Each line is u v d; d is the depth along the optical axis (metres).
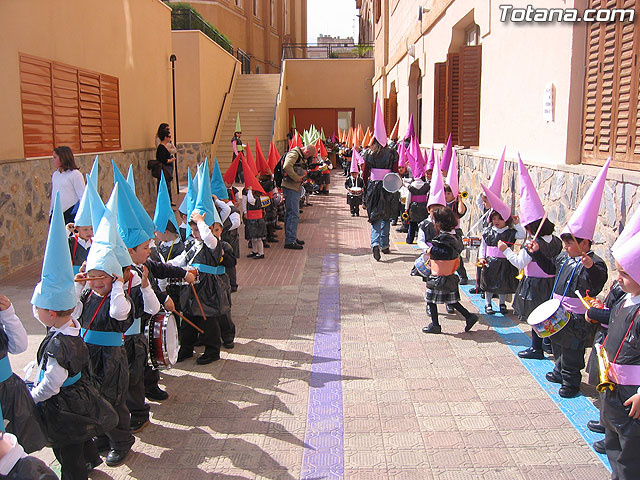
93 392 3.42
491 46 8.62
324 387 4.94
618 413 3.24
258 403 4.69
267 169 11.01
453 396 4.74
